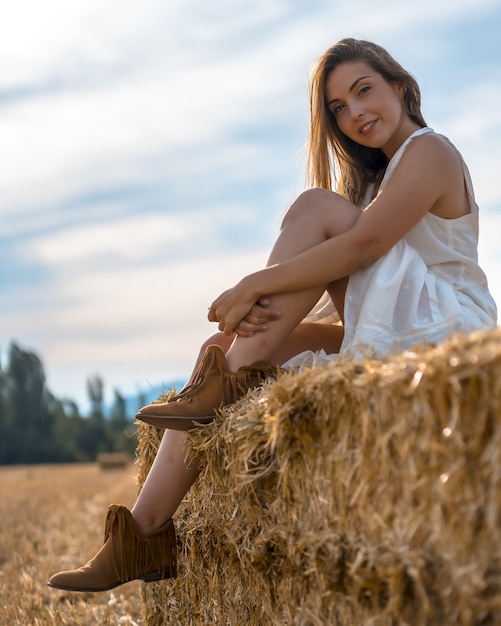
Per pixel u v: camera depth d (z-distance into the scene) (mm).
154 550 2863
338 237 2840
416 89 3355
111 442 72750
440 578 1783
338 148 3516
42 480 19953
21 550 6375
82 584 2740
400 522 1886
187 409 2707
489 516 1674
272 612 2406
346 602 2072
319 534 2150
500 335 1750
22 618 3807
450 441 1746
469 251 3168
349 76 3234
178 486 2869
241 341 2836
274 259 2916
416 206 2939
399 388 1873
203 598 2900
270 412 2324
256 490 2457
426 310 2879
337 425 2096
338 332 3301
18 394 71938
